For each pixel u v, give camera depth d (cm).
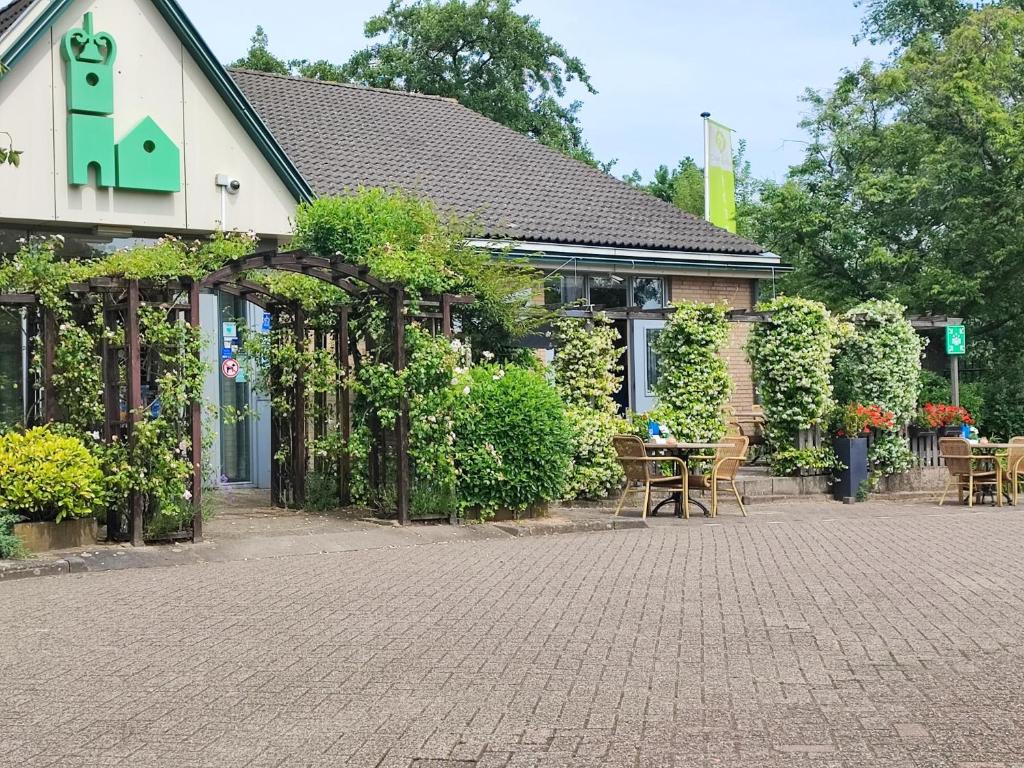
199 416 1223
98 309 1212
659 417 1742
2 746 544
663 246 2331
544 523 1431
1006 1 3494
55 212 1634
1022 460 1844
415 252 1495
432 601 909
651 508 1694
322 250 1605
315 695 628
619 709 595
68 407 1220
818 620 827
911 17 3728
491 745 536
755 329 1934
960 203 2773
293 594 948
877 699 611
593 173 2638
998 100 2902
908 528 1464
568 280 2236
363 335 1447
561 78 4456
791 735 548
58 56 1645
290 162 1838
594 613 855
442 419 1388
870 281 3066
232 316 1802
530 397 1438
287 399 1548
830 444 1911
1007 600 907
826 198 3188
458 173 2403
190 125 1755
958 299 2734
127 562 1115
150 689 645
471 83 4319
